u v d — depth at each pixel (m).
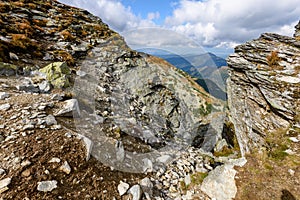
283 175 4.04
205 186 4.25
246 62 8.36
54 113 4.38
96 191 3.11
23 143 3.24
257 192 3.79
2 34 8.57
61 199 2.68
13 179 2.62
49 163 3.07
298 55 7.23
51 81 6.17
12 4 13.66
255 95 7.27
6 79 5.70
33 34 10.75
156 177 4.41
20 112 4.05
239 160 4.83
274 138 5.37
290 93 6.09
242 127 7.11
